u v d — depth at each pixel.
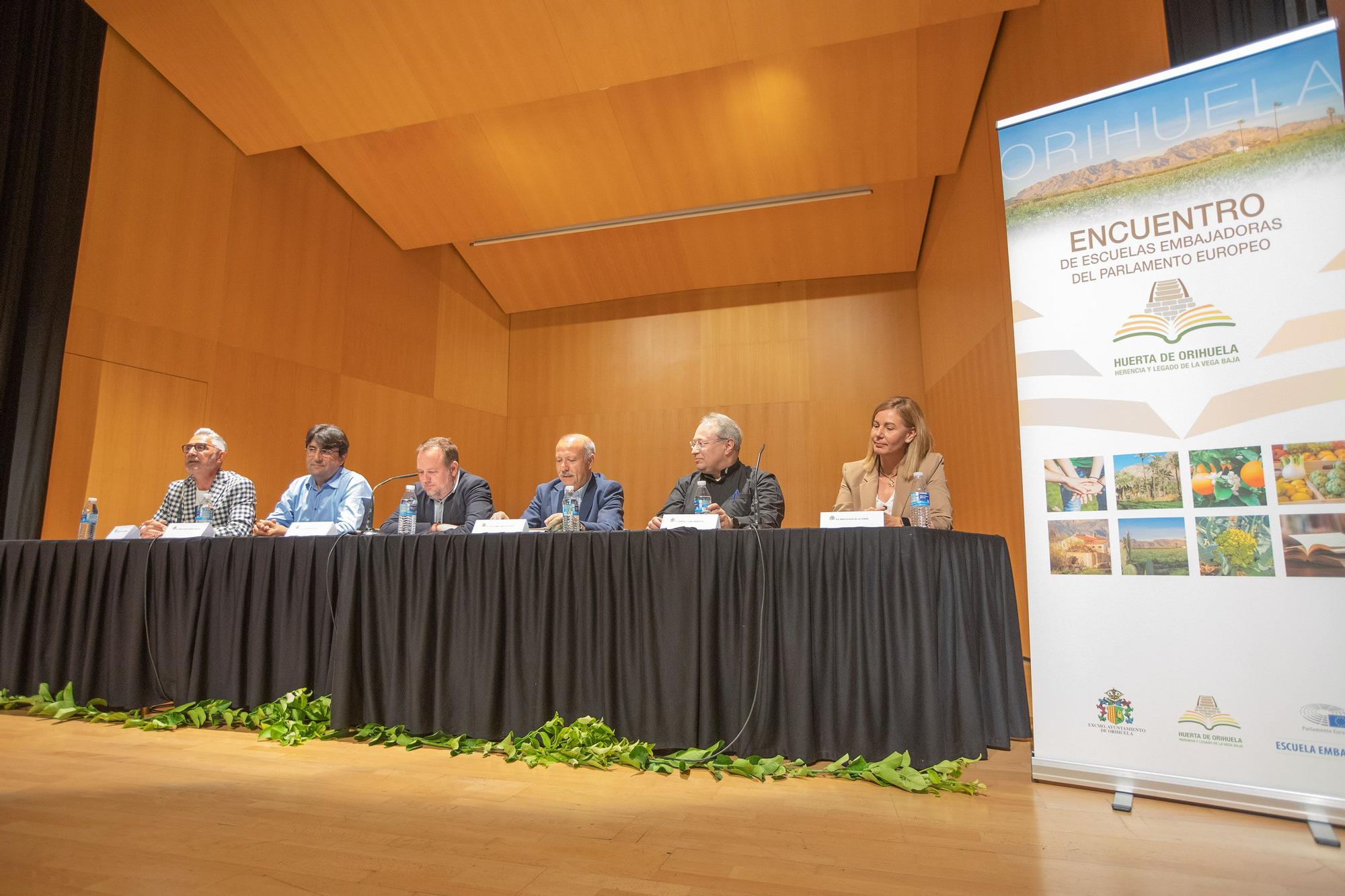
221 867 1.28
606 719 2.07
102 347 4.24
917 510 2.28
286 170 5.56
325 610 2.40
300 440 5.51
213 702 2.46
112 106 4.36
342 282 6.01
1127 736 1.74
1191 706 1.68
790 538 2.01
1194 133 1.80
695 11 4.19
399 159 5.79
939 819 1.56
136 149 4.48
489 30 4.38
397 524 3.07
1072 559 1.85
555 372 7.95
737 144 5.50
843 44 4.65
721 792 1.74
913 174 5.57
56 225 3.95
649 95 5.20
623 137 5.54
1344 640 1.56
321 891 1.19
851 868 1.30
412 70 4.63
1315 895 1.20
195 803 1.64
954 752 1.87
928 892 1.20
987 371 4.69
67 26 4.07
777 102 5.13
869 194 6.14
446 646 2.23
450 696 2.21
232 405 5.00
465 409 7.38
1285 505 1.63
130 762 1.99
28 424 3.76
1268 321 1.67
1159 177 1.83
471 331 7.54
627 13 4.23
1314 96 1.67
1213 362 1.72
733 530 2.05
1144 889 1.22
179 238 4.72
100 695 2.59
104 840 1.41
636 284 7.52
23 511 3.72
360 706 2.29
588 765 1.96
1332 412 1.59
